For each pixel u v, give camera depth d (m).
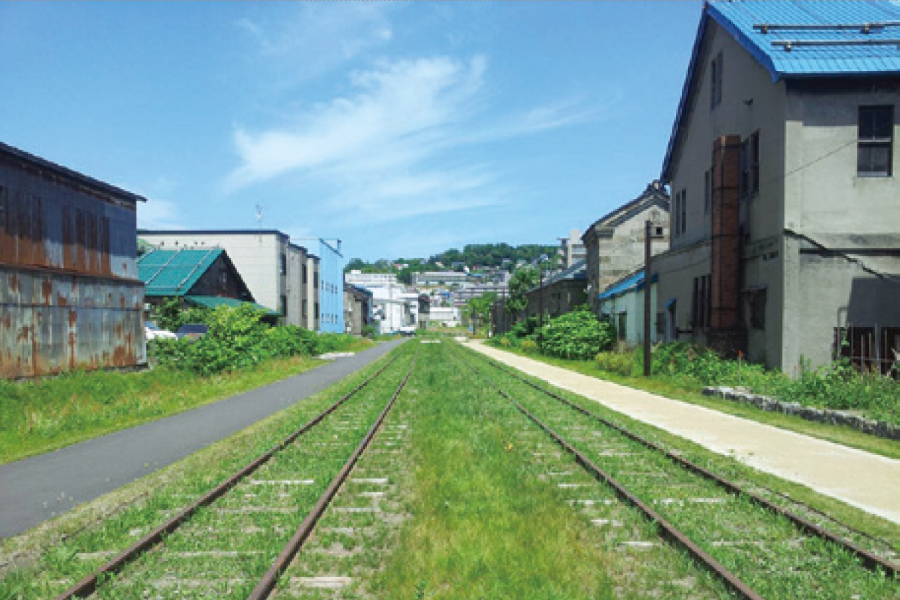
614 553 5.40
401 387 19.28
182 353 23.22
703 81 24.53
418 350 47.53
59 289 17.69
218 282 41.72
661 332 28.56
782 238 17.38
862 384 13.44
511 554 5.23
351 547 5.58
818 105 17.45
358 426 12.04
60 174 18.05
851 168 17.38
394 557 5.16
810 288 17.23
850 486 7.62
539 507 6.57
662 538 5.80
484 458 8.88
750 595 4.35
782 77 17.19
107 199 20.58
